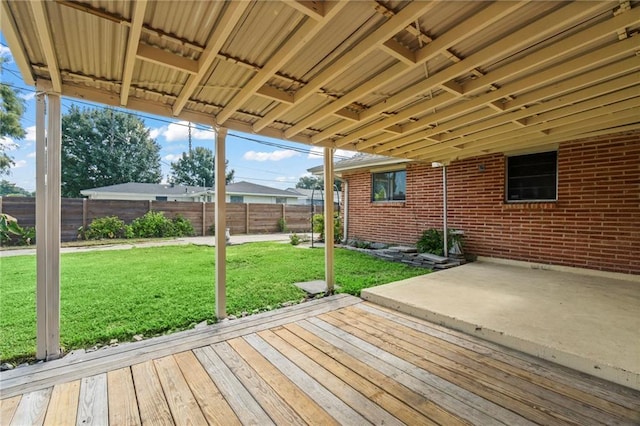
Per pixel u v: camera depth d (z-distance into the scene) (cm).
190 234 1324
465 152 555
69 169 2197
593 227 485
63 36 190
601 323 286
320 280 502
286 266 622
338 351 260
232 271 573
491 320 297
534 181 559
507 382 212
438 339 282
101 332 295
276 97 269
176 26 185
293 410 185
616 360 216
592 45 212
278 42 202
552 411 181
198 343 276
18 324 322
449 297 372
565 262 515
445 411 182
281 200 2305
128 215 1220
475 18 176
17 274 560
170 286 469
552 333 265
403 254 670
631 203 450
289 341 279
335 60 225
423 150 521
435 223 703
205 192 1864
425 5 159
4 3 158
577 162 500
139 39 184
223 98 294
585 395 196
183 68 217
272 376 222
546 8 174
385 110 303
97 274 553
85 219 1123
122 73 239
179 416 181
